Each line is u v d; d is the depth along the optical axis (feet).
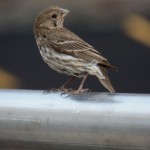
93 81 53.67
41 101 21.35
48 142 21.03
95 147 20.68
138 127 20.16
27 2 78.23
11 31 69.00
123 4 74.23
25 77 60.49
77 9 75.25
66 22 73.56
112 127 20.36
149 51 61.26
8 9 76.18
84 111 20.72
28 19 74.69
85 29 68.74
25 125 21.09
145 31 65.31
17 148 21.49
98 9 74.79
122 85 58.75
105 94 21.86
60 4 78.02
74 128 20.72
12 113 21.20
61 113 20.89
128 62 60.49
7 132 21.24
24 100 21.48
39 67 60.90
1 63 62.44
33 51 62.28
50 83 59.41
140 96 21.34
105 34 64.95
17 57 62.34
